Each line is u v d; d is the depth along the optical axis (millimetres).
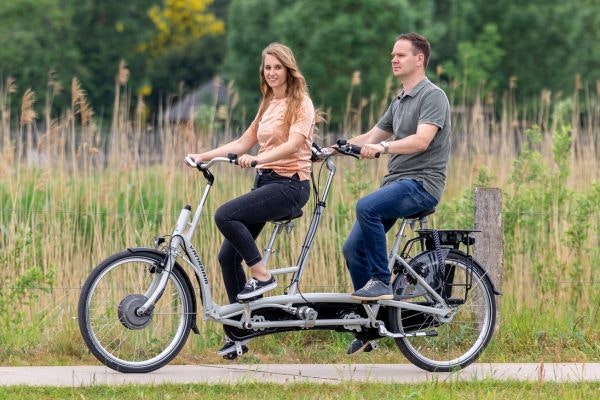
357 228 23719
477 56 96438
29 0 120062
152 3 136750
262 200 22469
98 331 25516
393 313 23688
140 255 22500
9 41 117062
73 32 124000
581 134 38062
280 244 29422
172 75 140125
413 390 21453
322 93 85438
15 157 33594
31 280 27391
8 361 25422
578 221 30922
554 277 30500
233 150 23531
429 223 31516
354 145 22750
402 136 23609
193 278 28734
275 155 22203
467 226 30703
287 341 27422
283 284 28938
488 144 38156
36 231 30422
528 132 33062
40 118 105938
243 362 25719
